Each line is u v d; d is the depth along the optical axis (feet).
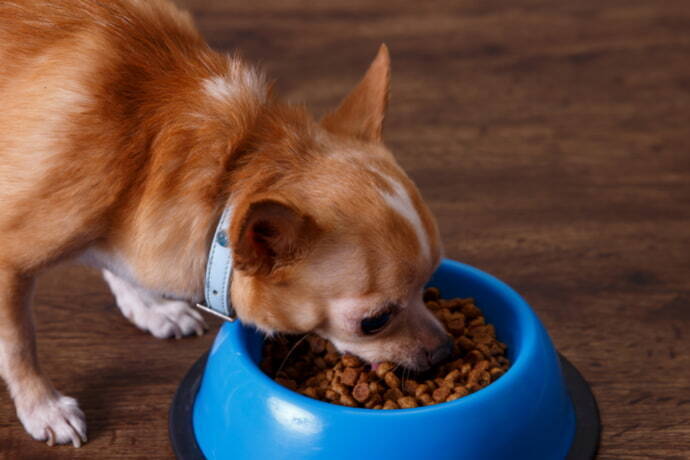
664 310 2.86
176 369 2.70
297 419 2.31
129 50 2.35
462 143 3.51
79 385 2.64
